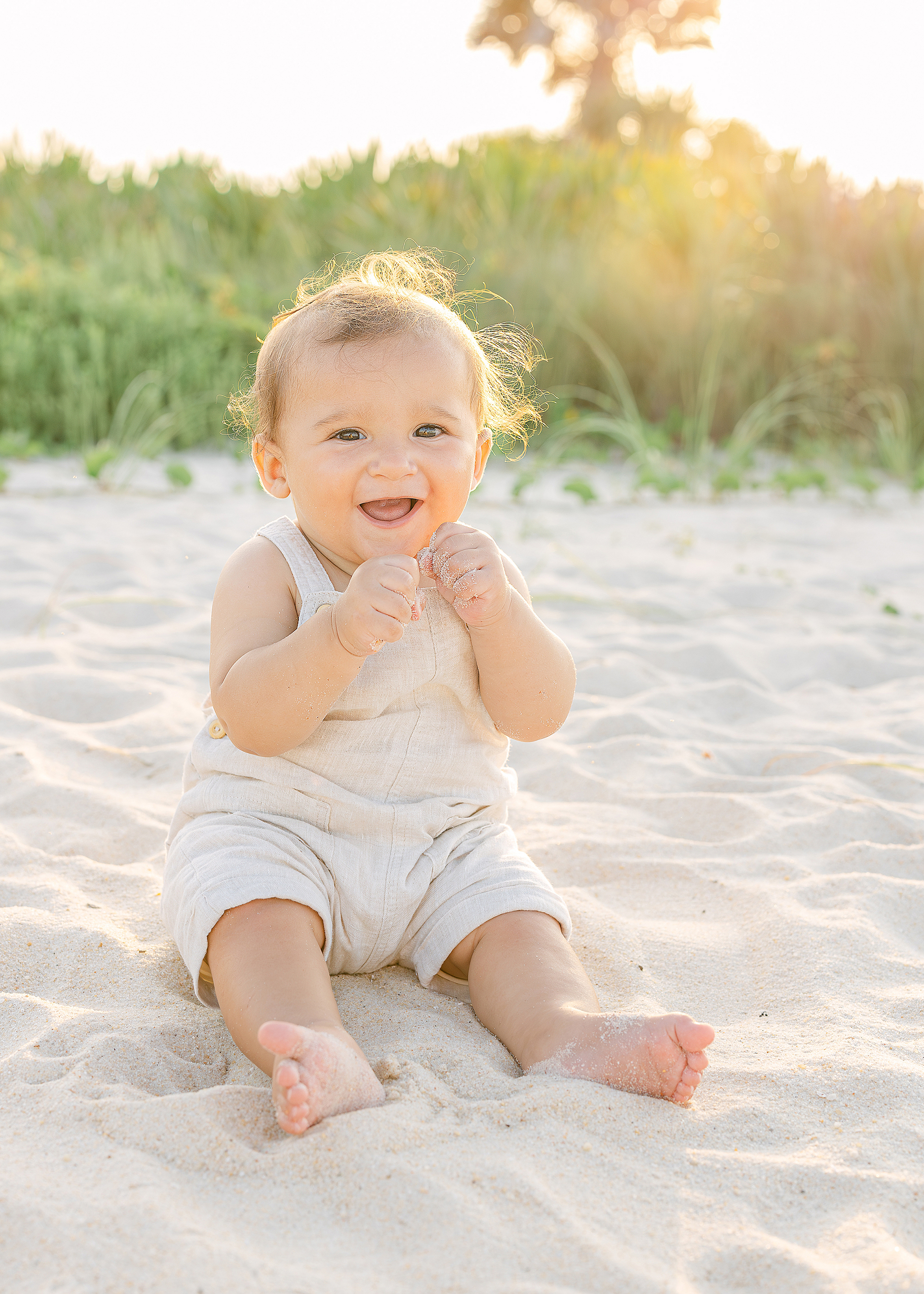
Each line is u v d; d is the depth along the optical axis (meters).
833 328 7.78
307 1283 0.99
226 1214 1.09
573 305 8.04
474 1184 1.13
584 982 1.48
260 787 1.55
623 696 3.11
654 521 5.65
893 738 2.80
